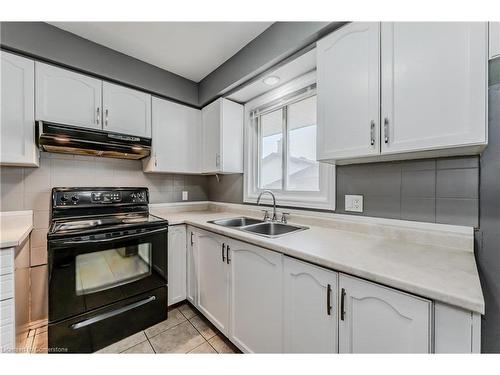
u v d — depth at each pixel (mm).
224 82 2088
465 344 663
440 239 1136
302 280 1087
